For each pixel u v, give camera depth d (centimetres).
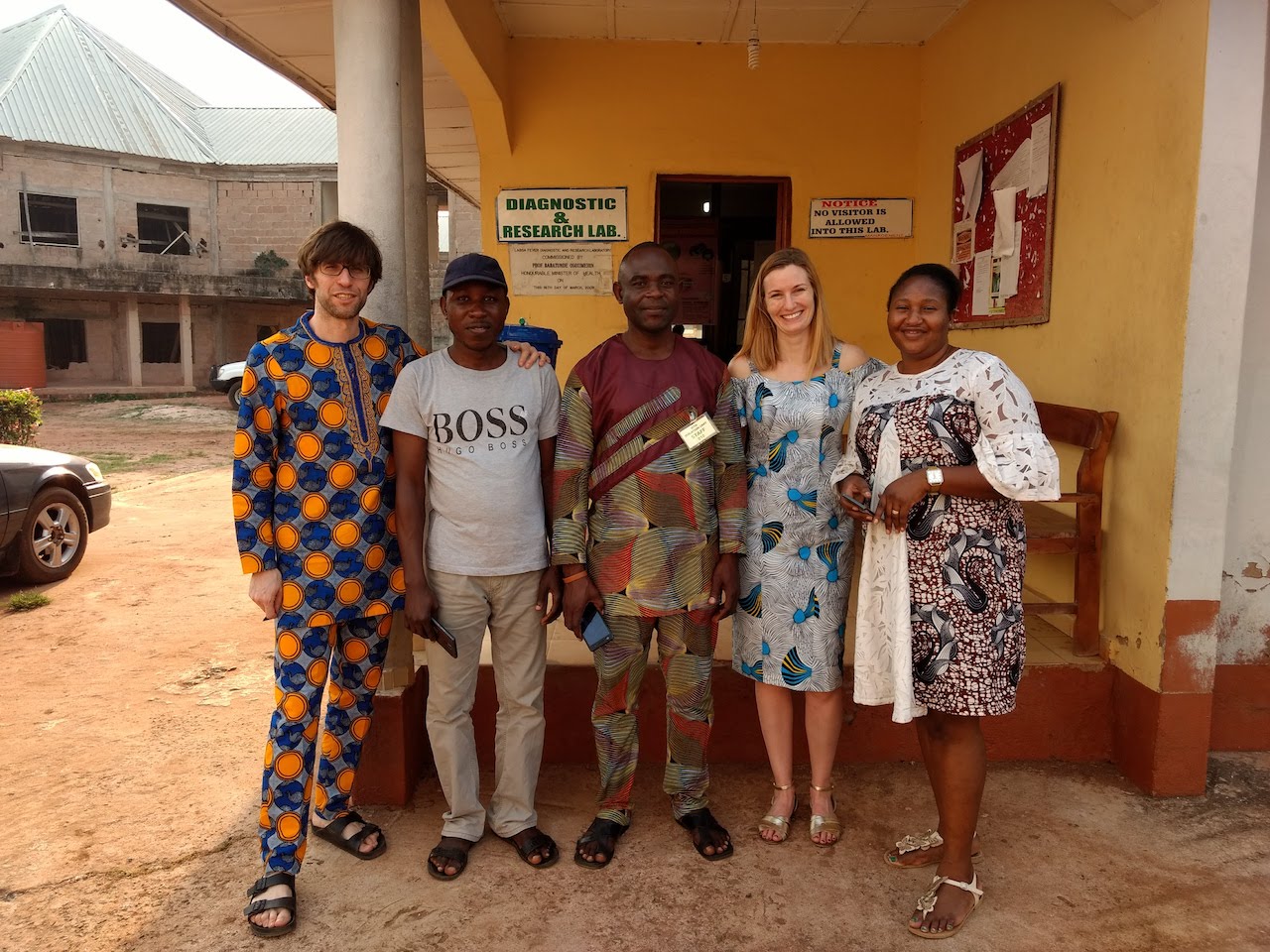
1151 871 262
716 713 328
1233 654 330
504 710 273
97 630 511
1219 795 304
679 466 255
